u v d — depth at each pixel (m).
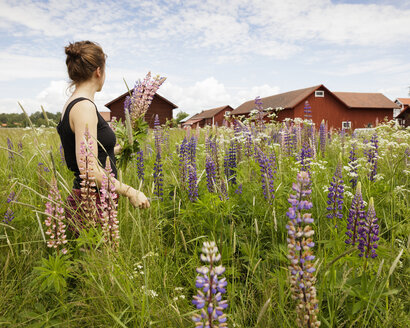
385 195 3.66
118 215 3.30
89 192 2.71
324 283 2.11
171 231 3.25
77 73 2.98
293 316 2.05
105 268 2.24
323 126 7.14
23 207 3.36
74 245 2.89
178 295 2.27
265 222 3.20
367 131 8.22
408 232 2.88
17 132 8.75
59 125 3.00
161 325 1.96
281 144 5.47
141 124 3.72
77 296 2.33
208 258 1.24
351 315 2.03
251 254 2.62
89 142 2.66
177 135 9.54
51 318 2.15
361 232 2.29
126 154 3.72
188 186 3.83
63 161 5.18
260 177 4.23
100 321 2.04
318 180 4.13
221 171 4.74
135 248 2.80
